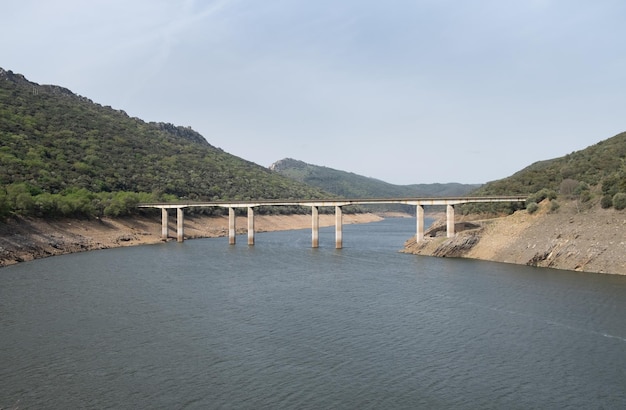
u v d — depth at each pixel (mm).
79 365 44188
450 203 125188
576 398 38000
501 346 49312
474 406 36844
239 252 128625
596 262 89375
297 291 75438
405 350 48438
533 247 102000
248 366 44344
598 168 146375
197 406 36688
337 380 41406
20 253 108562
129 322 57500
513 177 170125
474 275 88125
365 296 71688
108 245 137625
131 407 36406
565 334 52688
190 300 68938
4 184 144125
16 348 48219
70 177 176875
